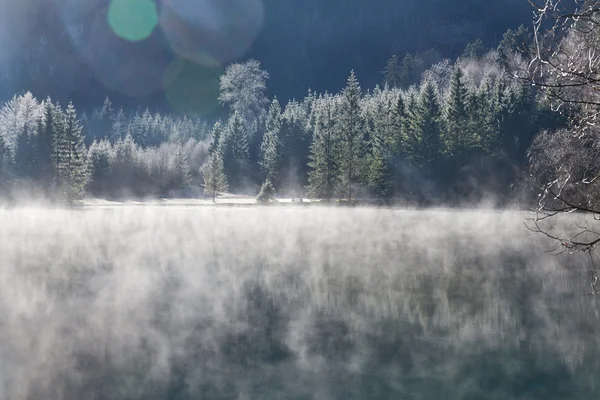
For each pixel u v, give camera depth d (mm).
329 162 54688
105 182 67938
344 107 54938
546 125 42438
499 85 52125
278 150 63969
